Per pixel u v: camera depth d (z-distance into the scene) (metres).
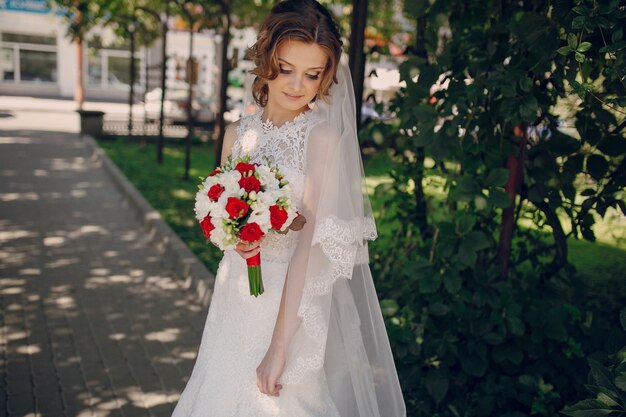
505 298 2.96
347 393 2.12
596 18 2.05
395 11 9.66
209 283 4.78
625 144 2.69
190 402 2.18
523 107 2.53
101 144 14.12
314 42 1.73
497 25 2.79
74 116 20.55
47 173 10.02
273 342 1.89
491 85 2.61
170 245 5.90
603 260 5.60
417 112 2.89
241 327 2.03
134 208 7.80
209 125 16.73
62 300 4.69
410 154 3.58
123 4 11.03
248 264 1.84
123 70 29.12
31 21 27.11
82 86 23.72
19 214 7.27
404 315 3.14
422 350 3.09
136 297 4.83
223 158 2.17
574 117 3.04
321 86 1.83
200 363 2.21
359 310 2.10
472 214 3.04
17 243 6.10
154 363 3.75
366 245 2.08
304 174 1.88
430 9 2.93
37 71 28.05
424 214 3.71
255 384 1.99
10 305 4.53
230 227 1.71
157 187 9.16
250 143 2.00
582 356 2.96
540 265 3.45
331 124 1.91
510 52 2.65
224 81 7.84
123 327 4.26
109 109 24.11
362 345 2.09
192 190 9.12
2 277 5.10
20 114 19.70
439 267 2.96
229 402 2.02
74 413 3.16
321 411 2.04
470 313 3.05
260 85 2.04
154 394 3.39
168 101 18.77
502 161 3.02
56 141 14.07
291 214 1.75
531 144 3.03
